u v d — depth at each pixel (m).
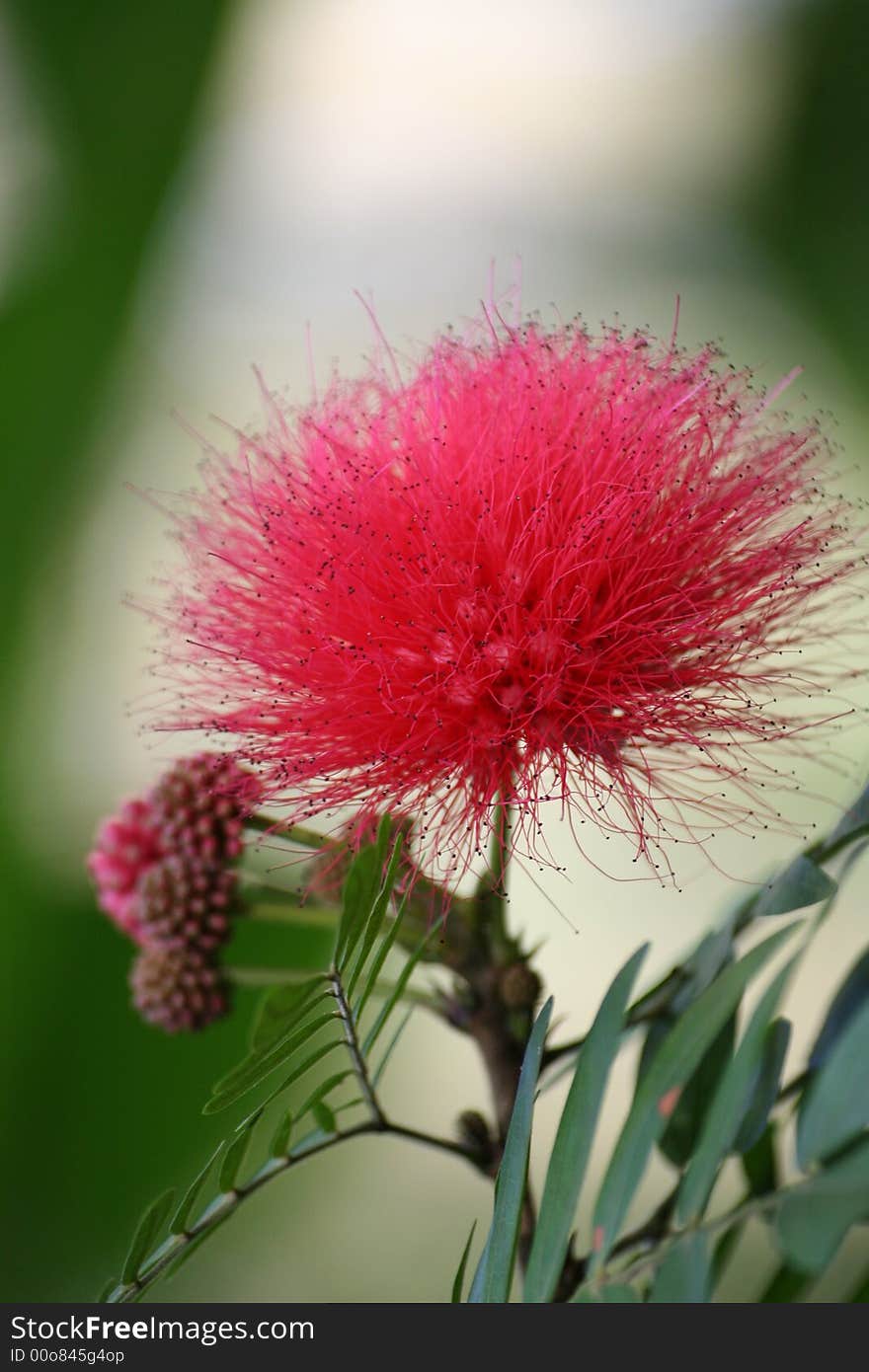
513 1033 0.32
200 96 0.46
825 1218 0.26
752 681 0.32
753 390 0.33
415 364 0.34
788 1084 0.30
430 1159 0.48
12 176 0.45
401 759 0.32
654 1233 0.29
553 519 0.32
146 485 0.45
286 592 0.33
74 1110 0.41
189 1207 0.30
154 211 0.45
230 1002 0.34
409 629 0.32
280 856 0.35
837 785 0.43
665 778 0.32
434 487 0.32
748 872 0.46
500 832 0.32
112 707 0.44
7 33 0.45
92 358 0.44
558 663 0.31
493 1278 0.28
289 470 0.33
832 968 0.47
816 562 0.32
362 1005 0.30
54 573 0.44
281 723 0.33
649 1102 0.28
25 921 0.42
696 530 0.32
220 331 0.49
